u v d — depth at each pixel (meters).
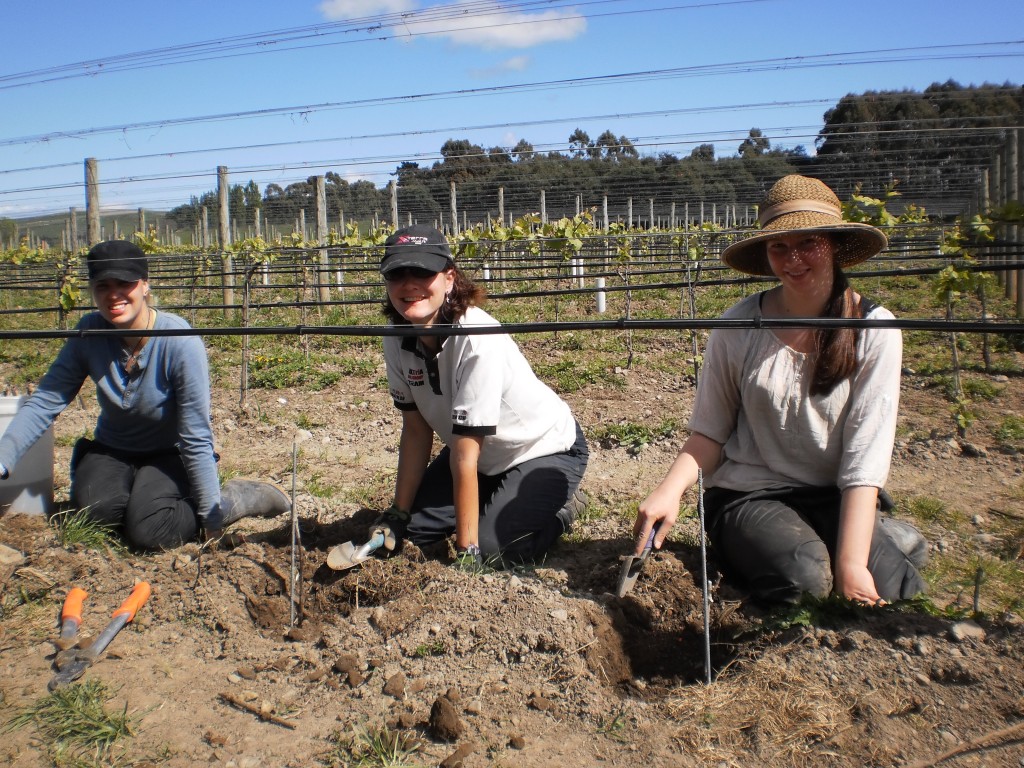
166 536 3.62
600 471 5.19
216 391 7.99
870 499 2.77
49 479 3.89
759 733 2.20
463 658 2.62
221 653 2.78
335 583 3.13
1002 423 6.07
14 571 3.17
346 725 2.36
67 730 2.34
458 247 11.09
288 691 2.55
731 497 3.18
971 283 6.46
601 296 12.91
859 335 2.88
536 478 3.55
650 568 3.06
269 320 13.52
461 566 3.20
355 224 17.20
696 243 14.02
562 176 27.95
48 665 2.69
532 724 2.33
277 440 6.13
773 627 2.63
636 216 34.09
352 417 6.84
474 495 3.31
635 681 2.64
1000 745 2.05
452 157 9.05
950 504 4.49
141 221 27.94
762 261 3.03
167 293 16.83
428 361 3.30
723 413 3.16
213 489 3.69
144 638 2.87
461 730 2.27
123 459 3.80
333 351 10.06
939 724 2.14
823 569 2.84
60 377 3.69
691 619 2.87
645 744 2.22
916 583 2.96
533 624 2.69
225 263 13.47
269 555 3.45
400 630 2.80
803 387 2.94
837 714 2.21
